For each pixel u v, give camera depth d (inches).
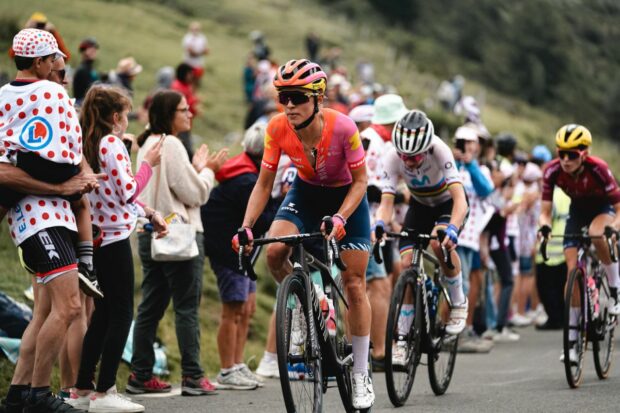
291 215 252.7
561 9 5103.3
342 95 852.0
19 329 315.6
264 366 371.9
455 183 312.0
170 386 327.0
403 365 289.3
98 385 271.6
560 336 533.0
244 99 1370.6
